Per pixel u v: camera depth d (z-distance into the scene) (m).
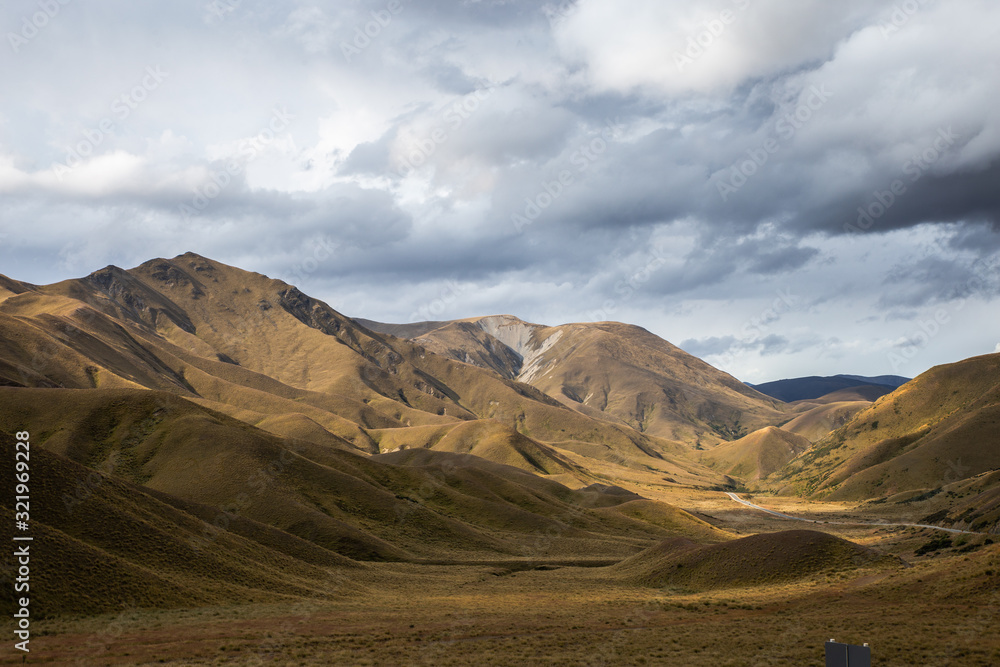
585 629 51.75
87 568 56.47
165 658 40.66
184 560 67.31
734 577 78.19
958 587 54.62
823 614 53.91
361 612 59.69
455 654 42.97
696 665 39.12
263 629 50.22
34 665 38.47
